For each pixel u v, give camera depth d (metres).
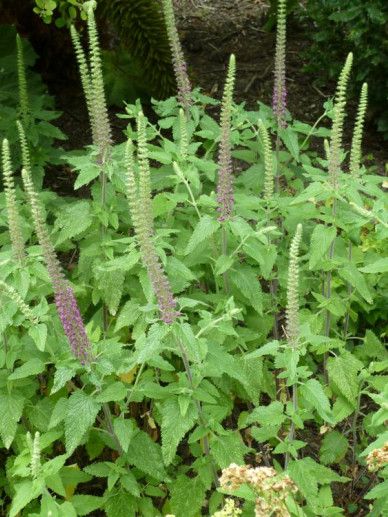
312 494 0.81
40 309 0.82
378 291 1.13
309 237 1.12
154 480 0.94
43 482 0.74
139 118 0.82
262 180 1.14
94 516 0.99
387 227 0.87
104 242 0.99
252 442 1.06
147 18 1.59
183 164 1.01
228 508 0.76
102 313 1.07
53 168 1.65
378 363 0.93
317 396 0.78
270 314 1.11
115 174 0.97
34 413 0.91
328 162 0.95
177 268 0.87
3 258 0.87
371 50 1.60
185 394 0.82
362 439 1.02
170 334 0.91
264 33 2.15
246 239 0.94
